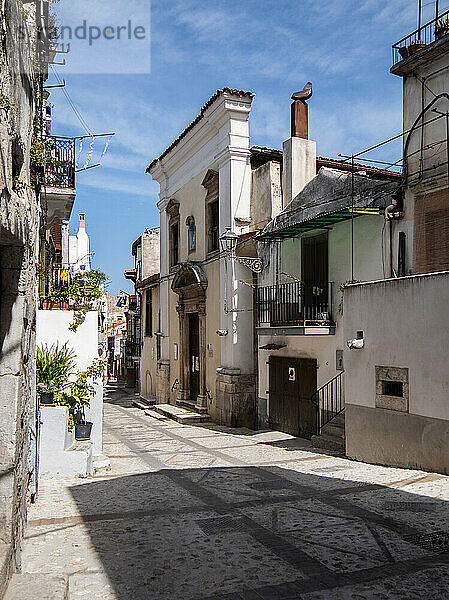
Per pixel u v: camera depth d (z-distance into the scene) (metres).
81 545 6.11
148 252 37.75
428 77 12.98
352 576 5.26
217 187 21.42
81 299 12.64
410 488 8.73
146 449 14.84
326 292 15.50
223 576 5.27
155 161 27.88
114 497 8.39
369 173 20.31
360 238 14.30
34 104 6.85
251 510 7.62
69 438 10.64
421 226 12.73
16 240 4.56
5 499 4.72
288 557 5.75
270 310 17.45
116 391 42.34
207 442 16.00
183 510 7.63
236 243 19.55
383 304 11.06
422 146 12.95
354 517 7.19
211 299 21.89
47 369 10.93
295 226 15.31
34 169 6.90
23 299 5.03
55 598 4.43
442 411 9.65
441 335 9.70
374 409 11.29
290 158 18.70
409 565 5.52
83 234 38.03
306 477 10.02
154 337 30.59
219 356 21.08
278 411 17.50
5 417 4.83
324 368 15.32
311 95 19.42
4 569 4.39
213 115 21.02
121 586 5.04
